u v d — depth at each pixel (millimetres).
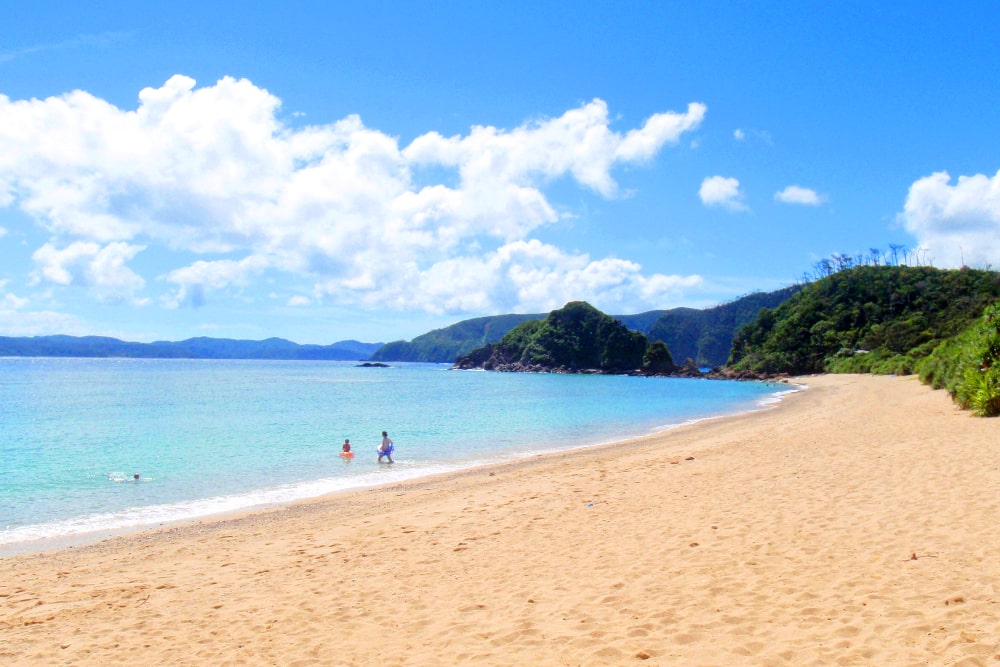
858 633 5363
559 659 5469
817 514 9578
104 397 60906
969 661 4617
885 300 115375
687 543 8734
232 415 41969
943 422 19797
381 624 6738
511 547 9531
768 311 134875
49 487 18109
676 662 5180
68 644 6656
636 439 27125
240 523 13172
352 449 25828
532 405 51156
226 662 6000
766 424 28609
